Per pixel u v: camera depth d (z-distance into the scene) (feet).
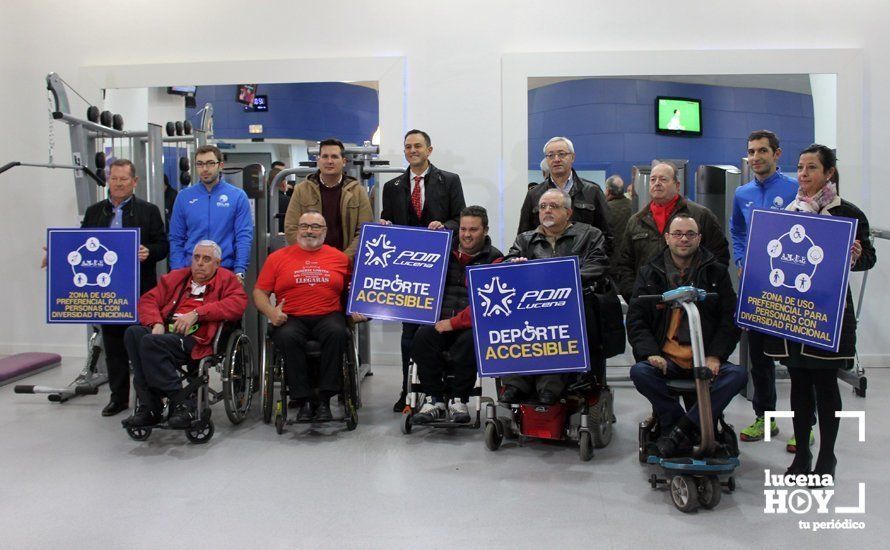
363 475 9.90
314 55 17.92
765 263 9.10
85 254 12.44
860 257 9.10
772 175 12.04
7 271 18.83
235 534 7.99
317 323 11.80
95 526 8.23
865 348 17.26
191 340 11.47
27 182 18.65
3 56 18.60
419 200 13.92
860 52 16.85
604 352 10.78
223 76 18.03
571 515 8.48
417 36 17.62
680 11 17.21
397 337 17.97
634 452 10.94
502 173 17.53
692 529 8.05
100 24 18.39
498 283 10.62
